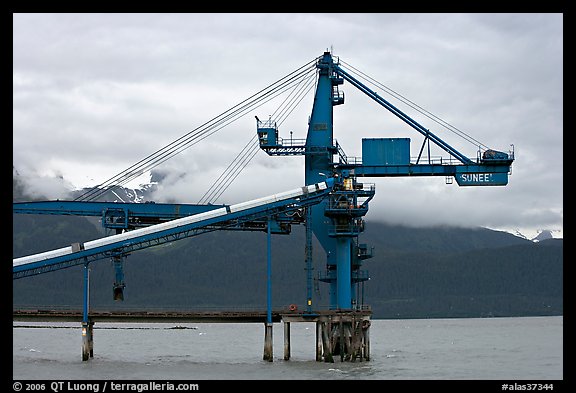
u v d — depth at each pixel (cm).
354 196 9019
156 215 9538
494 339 18600
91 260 8875
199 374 7975
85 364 8944
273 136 9369
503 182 9356
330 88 9525
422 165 9369
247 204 8706
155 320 8750
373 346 15250
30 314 9006
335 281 9294
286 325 8725
